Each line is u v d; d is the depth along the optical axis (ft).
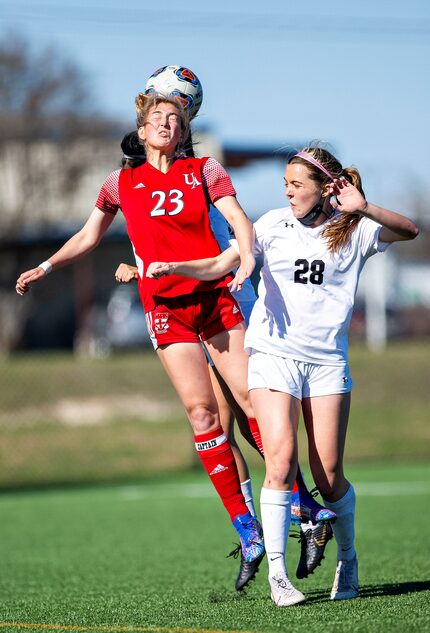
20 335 353.10
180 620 56.54
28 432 217.56
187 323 62.39
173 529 119.75
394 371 259.19
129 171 62.95
